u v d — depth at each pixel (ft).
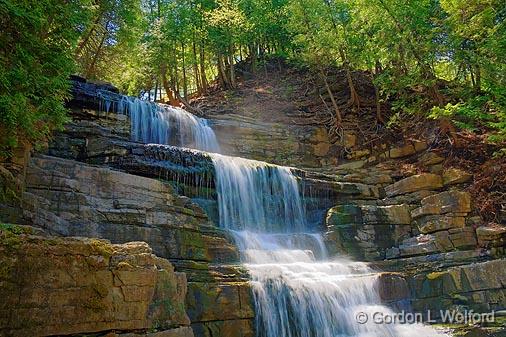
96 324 19.25
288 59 90.99
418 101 63.31
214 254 35.91
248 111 82.79
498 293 36.09
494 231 42.37
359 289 36.52
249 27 95.96
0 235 17.75
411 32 58.75
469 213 46.29
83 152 44.80
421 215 48.96
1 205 25.18
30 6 27.25
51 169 31.17
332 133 72.54
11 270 17.37
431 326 36.06
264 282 31.94
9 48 26.63
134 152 44.86
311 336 32.42
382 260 47.55
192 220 35.47
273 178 52.95
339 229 47.85
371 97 79.10
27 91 26.94
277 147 68.90
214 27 95.40
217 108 86.38
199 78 110.32
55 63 29.40
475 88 59.77
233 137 67.72
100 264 19.85
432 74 62.49
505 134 50.83
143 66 93.15
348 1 72.13
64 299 18.57
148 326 21.08
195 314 27.43
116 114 55.62
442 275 39.22
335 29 74.33
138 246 21.90
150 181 35.70
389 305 37.78
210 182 47.75
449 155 57.21
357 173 62.85
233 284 30.09
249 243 41.09
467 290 37.78
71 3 33.09
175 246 33.19
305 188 54.80
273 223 51.13
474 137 57.57
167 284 23.03
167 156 46.14
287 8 82.64
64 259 18.89
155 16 94.99
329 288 34.81
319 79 89.25
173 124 62.03
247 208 49.67
